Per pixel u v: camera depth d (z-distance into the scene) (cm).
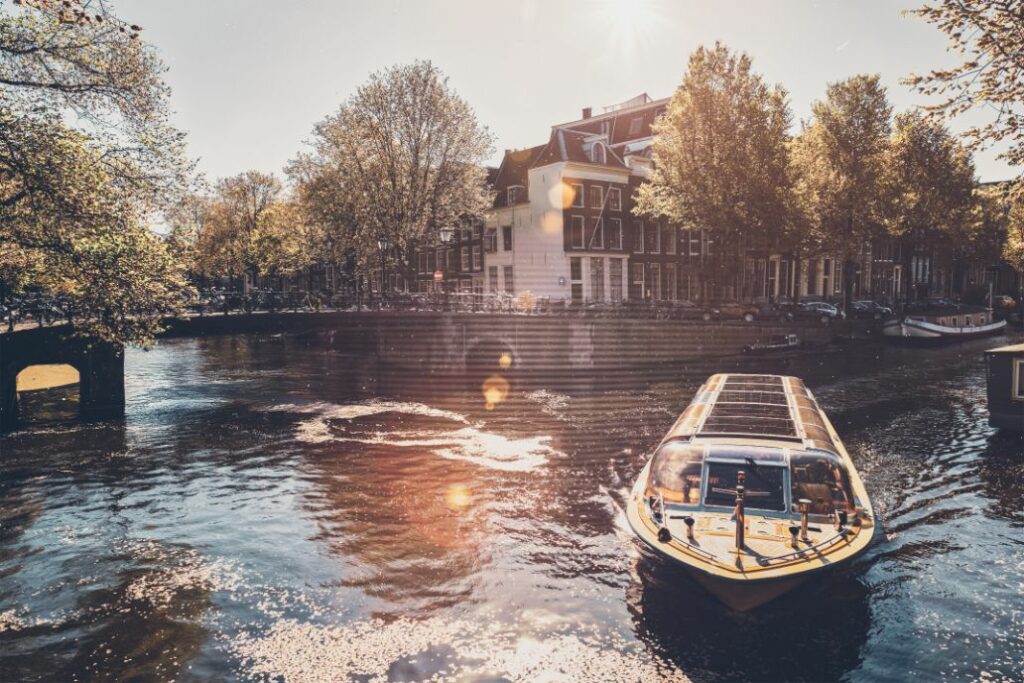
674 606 952
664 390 2683
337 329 3572
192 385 2869
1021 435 1783
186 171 1838
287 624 912
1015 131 1285
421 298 3528
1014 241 1845
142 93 1719
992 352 1842
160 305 1903
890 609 937
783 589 838
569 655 841
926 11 1259
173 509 1348
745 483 1005
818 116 4078
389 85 3528
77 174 1598
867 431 1844
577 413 2238
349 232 3659
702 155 3500
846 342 3944
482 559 1105
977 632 880
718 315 3741
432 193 3644
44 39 1534
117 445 1848
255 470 1603
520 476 1526
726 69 3500
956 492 1368
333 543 1174
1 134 1512
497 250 4669
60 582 1038
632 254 4459
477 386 2822
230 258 5384
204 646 862
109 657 840
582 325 3177
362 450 1770
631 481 1482
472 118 3672
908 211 4156
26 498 1418
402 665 821
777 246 3716
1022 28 1197
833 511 965
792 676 799
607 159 4400
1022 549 1113
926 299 5038
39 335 2183
